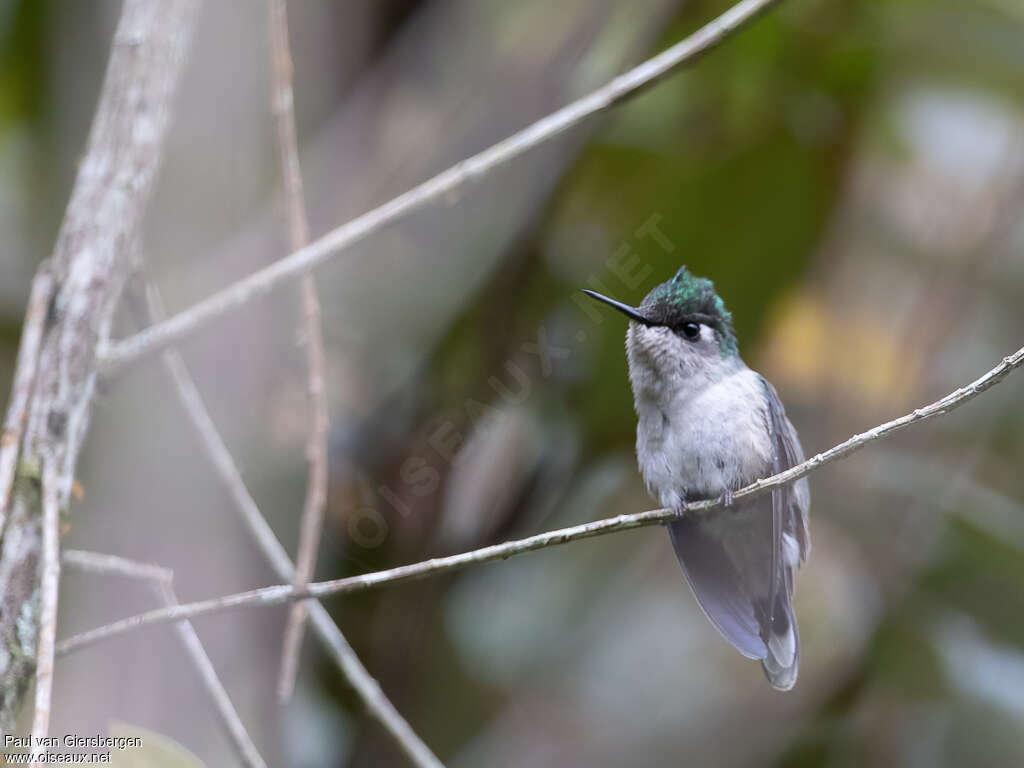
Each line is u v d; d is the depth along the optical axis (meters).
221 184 8.37
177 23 6.64
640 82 6.33
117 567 5.84
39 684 4.86
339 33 9.09
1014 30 10.29
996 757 10.61
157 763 5.38
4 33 9.06
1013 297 12.16
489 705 10.33
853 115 10.23
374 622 9.46
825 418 11.39
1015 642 11.11
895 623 11.19
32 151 9.29
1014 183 11.24
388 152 9.42
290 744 8.64
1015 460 11.93
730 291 9.99
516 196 9.56
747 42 9.98
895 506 11.34
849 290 11.43
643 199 10.06
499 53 9.64
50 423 5.79
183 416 6.85
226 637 7.95
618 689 11.11
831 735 11.11
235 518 7.57
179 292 8.28
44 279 6.13
